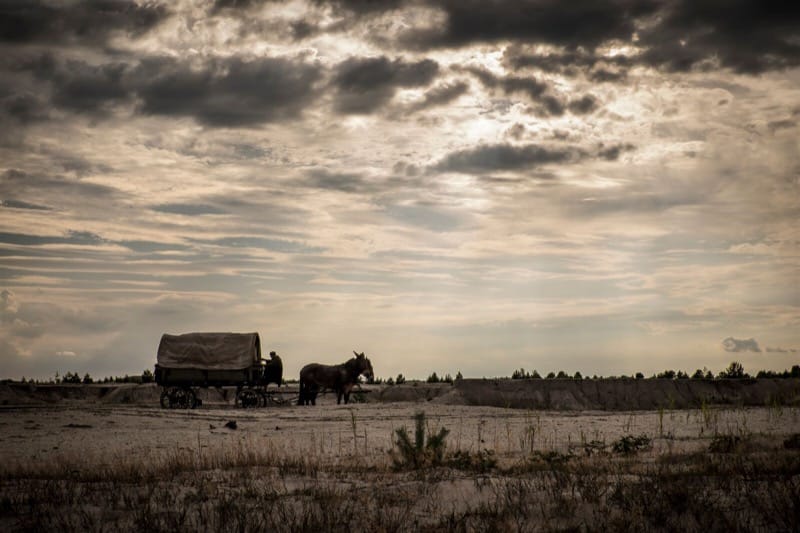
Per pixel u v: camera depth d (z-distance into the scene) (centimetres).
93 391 4538
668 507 1006
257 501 1113
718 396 3634
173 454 1712
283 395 3984
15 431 2247
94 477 1330
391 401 4144
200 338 3456
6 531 977
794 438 1631
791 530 894
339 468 1437
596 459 1495
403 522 995
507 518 1008
